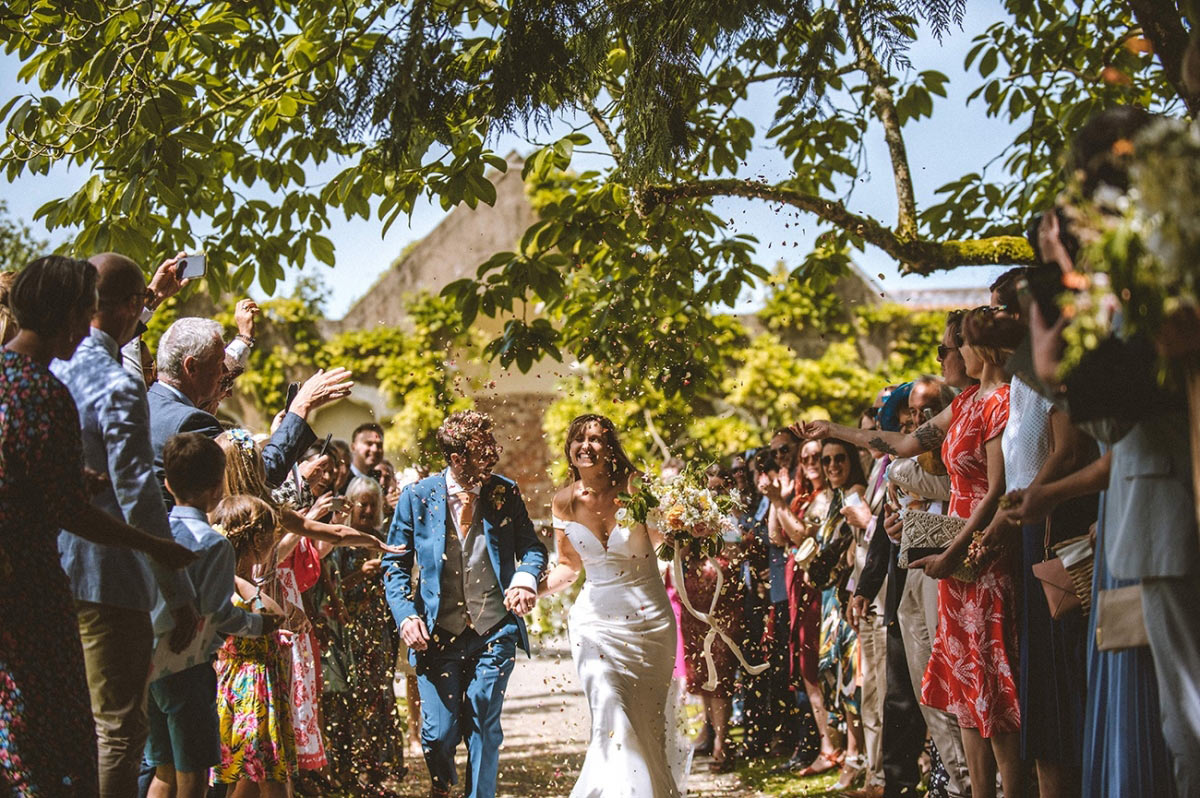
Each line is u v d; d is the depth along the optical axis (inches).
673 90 185.6
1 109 219.5
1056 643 161.0
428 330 695.1
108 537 133.5
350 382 213.8
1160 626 106.4
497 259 246.7
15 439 126.8
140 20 225.5
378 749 265.4
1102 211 85.1
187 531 161.8
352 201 224.8
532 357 244.8
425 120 176.2
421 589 219.3
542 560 221.3
